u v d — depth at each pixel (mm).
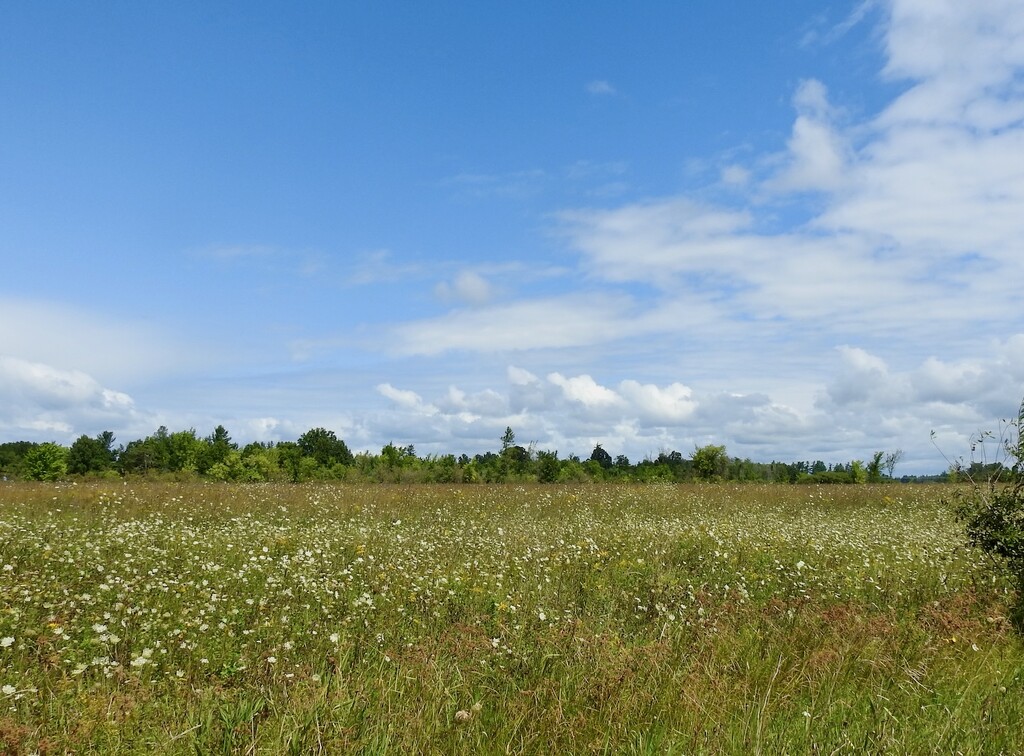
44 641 5324
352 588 7516
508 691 4660
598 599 7621
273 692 4355
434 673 4695
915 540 12516
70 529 11539
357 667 4930
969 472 8266
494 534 12734
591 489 26516
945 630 6289
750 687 4938
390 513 16656
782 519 17078
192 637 5789
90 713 3975
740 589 8219
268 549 10008
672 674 4871
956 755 4105
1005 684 5305
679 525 14461
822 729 4293
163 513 15109
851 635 5977
